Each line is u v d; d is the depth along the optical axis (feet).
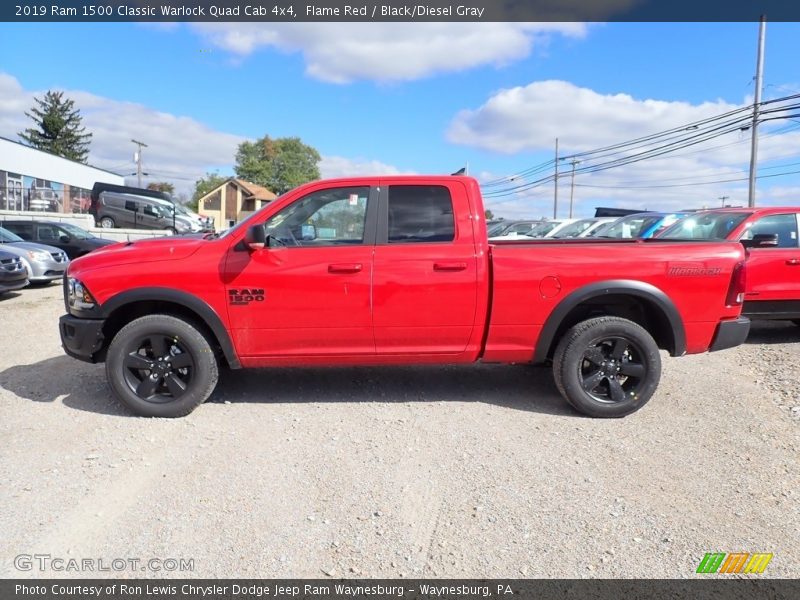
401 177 15.66
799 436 14.21
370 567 9.02
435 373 19.44
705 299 15.48
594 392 15.65
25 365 20.16
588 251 15.37
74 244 52.80
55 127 223.51
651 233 33.88
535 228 61.21
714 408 16.21
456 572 8.91
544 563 9.14
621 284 15.23
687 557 9.32
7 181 106.22
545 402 16.70
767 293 23.47
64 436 13.92
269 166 274.57
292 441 13.70
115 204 87.81
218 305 15.01
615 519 10.41
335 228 15.51
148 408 15.10
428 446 13.47
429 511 10.63
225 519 10.30
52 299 36.76
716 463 12.72
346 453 13.04
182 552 9.35
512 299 15.24
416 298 15.17
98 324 15.12
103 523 10.14
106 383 18.10
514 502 10.97
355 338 15.44
